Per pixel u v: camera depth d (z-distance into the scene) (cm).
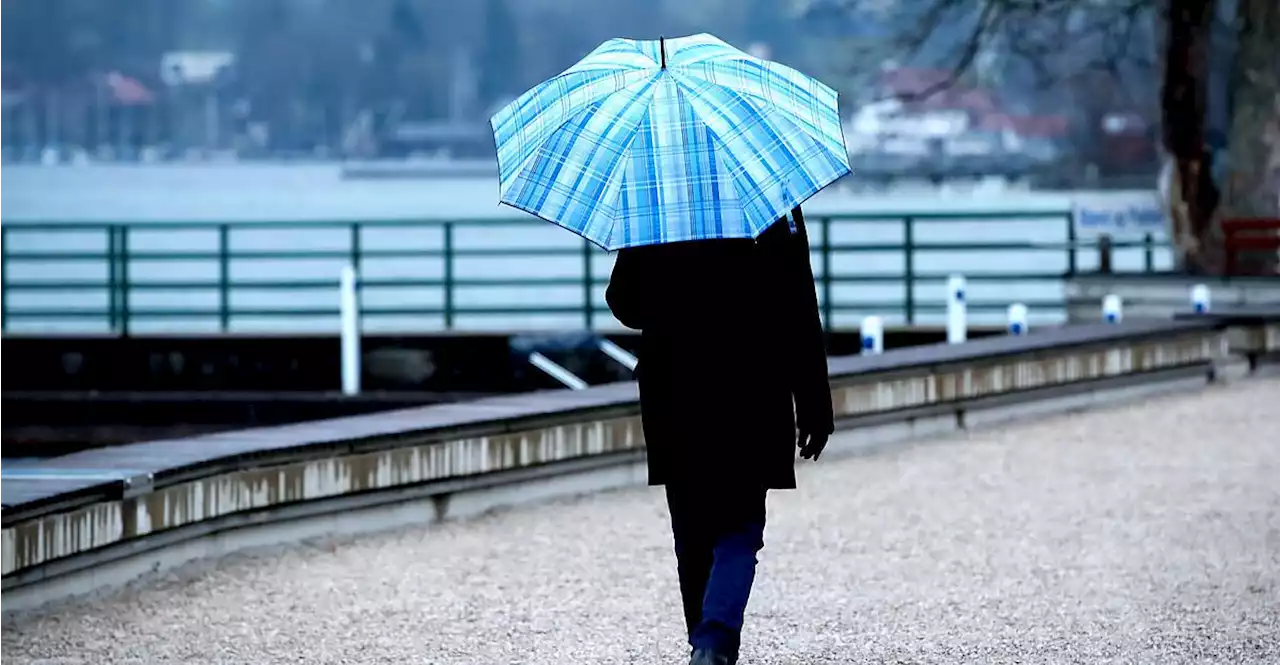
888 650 1830
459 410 2891
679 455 1568
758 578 2231
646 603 2097
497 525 2664
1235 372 4528
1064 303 6212
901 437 3506
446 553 2438
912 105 8575
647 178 1469
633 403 3025
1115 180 14212
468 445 2722
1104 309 5806
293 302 10994
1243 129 6919
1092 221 8381
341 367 5428
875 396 3412
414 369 5428
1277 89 6856
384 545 2498
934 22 7656
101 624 1998
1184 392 4241
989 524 2606
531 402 3011
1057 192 14762
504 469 2783
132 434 5084
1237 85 6944
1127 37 7675
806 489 2958
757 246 1549
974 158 14112
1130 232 8306
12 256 6075
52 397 5159
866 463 3234
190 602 2120
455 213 18062
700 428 1555
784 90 1540
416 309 6009
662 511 2770
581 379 5403
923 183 14238
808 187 1470
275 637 1939
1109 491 2888
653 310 1569
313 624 2002
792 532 2567
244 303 11038
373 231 15838
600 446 2964
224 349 5444
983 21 7488
